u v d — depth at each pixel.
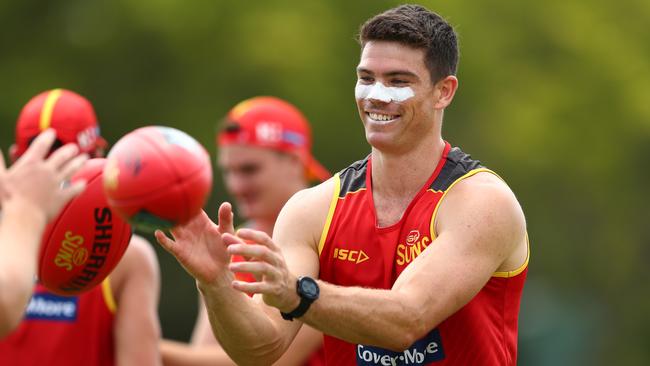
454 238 18.44
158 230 17.64
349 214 19.30
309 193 19.78
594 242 87.00
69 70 77.19
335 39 77.75
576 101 85.06
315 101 75.75
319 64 76.56
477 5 83.25
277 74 76.25
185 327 70.88
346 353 19.73
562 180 85.62
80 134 24.69
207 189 16.72
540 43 85.19
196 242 17.89
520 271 19.42
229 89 77.00
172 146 16.50
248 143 31.03
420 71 18.81
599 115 85.56
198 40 77.06
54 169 15.91
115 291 24.39
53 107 24.61
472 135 82.00
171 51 77.19
